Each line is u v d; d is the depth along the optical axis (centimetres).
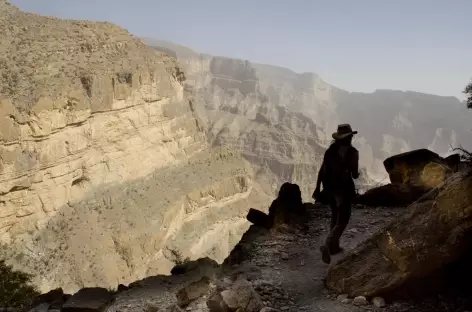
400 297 625
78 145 5241
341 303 636
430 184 1166
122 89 6078
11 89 4662
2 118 4134
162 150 7256
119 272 4856
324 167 779
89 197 5459
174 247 5919
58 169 4894
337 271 686
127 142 6316
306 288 718
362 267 659
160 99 7162
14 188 4316
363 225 998
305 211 1145
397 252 606
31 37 6206
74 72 5694
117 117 6038
